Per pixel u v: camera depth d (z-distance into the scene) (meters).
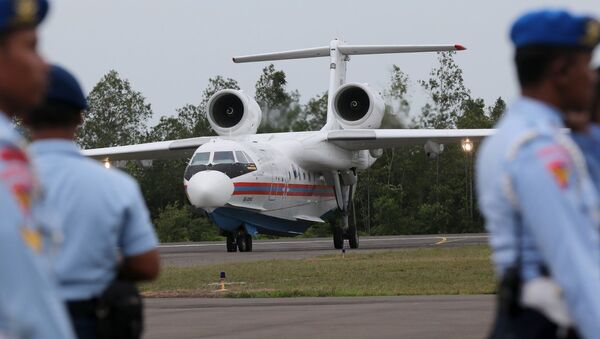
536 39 11.35
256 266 67.62
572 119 12.10
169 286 54.12
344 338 31.66
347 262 70.00
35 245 9.16
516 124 11.20
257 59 109.38
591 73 11.56
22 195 9.34
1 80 9.67
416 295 46.69
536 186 10.53
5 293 8.68
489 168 11.22
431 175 198.12
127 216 13.11
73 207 12.66
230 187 92.88
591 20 11.23
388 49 107.62
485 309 39.56
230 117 104.12
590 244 10.57
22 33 9.66
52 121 13.05
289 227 106.69
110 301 12.59
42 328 8.86
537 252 11.01
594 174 12.42
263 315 39.06
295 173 104.12
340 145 103.75
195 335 33.12
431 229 186.50
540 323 11.10
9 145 9.38
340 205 106.50
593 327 10.23
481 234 165.50
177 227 171.88
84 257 12.66
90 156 106.31
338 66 109.38
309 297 47.31
